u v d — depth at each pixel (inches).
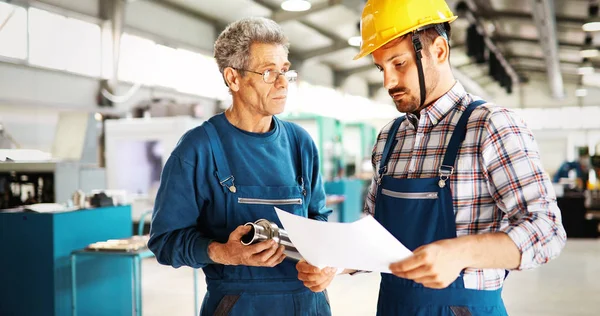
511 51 547.2
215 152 59.6
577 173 432.1
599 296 194.7
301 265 52.6
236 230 52.6
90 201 157.0
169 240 58.5
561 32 413.7
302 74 460.1
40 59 245.9
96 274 149.6
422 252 36.5
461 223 46.8
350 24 390.0
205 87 374.0
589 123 729.6
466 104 49.3
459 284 46.9
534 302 188.1
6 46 228.1
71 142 204.7
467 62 581.3
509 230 39.8
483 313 46.6
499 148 44.7
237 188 59.5
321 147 324.2
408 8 47.5
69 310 143.5
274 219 59.9
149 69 317.7
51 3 246.2
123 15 279.3
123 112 238.7
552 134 744.3
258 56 57.9
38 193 181.2
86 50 273.4
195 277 146.2
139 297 134.8
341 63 534.6
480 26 393.4
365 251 38.3
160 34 319.3
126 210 165.8
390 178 51.8
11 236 141.9
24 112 233.8
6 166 171.9
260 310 58.7
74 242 144.7
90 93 275.9
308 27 387.2
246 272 58.8
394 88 49.3
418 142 51.0
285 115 329.1
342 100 579.5
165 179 60.1
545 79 737.0
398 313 49.9
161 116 289.9
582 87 733.3
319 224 38.8
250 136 61.5
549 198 42.4
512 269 40.1
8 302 142.7
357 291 203.3
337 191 327.0
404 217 49.2
